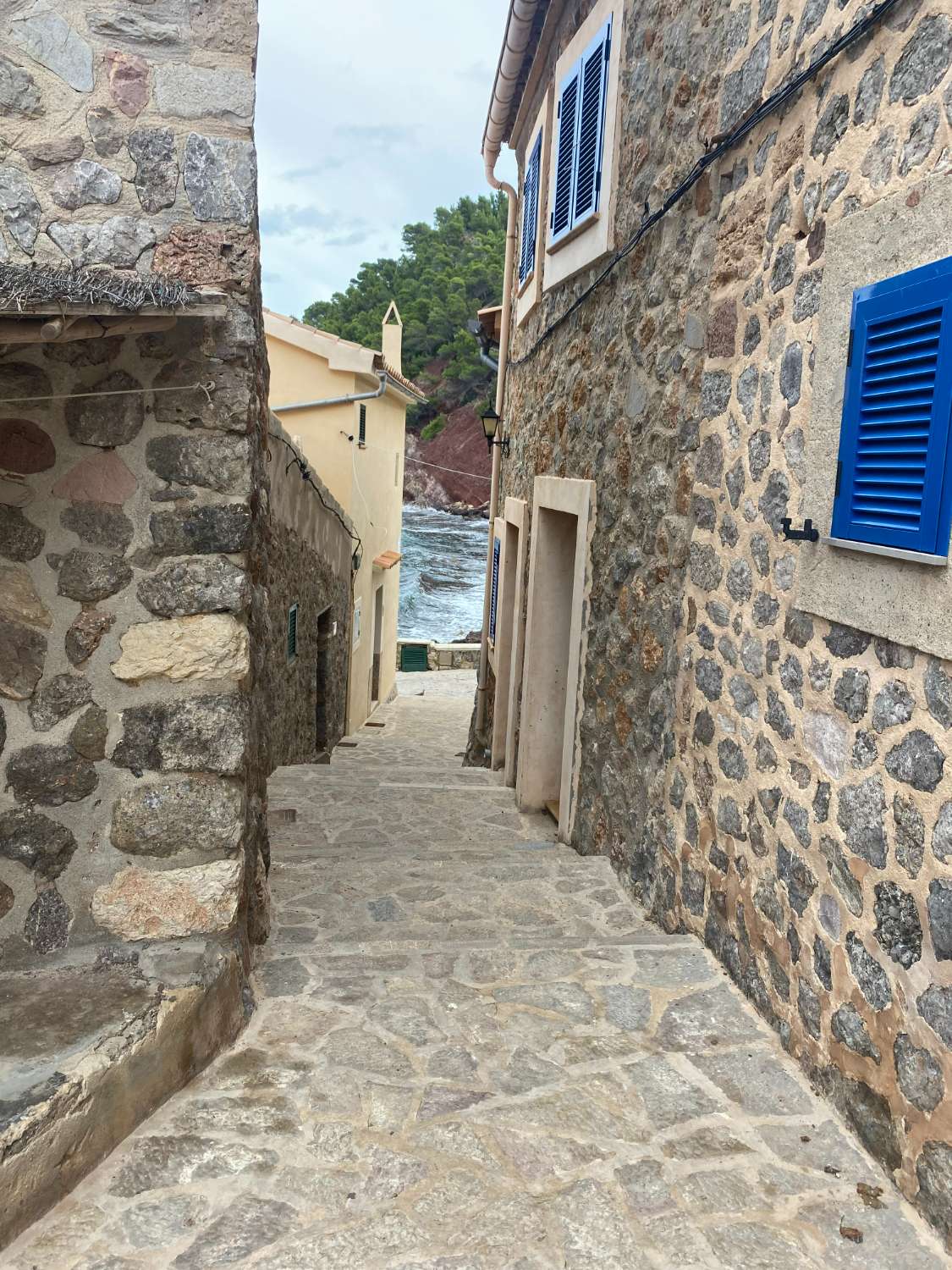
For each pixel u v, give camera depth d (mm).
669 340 3525
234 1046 2426
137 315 1958
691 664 3221
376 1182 1926
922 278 1860
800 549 2400
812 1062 2303
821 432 2287
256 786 2934
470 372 60688
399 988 2758
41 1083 1867
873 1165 2004
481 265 62250
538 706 5586
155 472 2326
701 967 2900
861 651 2125
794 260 2533
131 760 2369
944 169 1831
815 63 2350
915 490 1876
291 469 7270
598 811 4316
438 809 5672
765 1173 1975
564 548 5559
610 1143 2061
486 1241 1770
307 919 3455
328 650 9906
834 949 2213
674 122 3547
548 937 3285
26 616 2291
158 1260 1712
